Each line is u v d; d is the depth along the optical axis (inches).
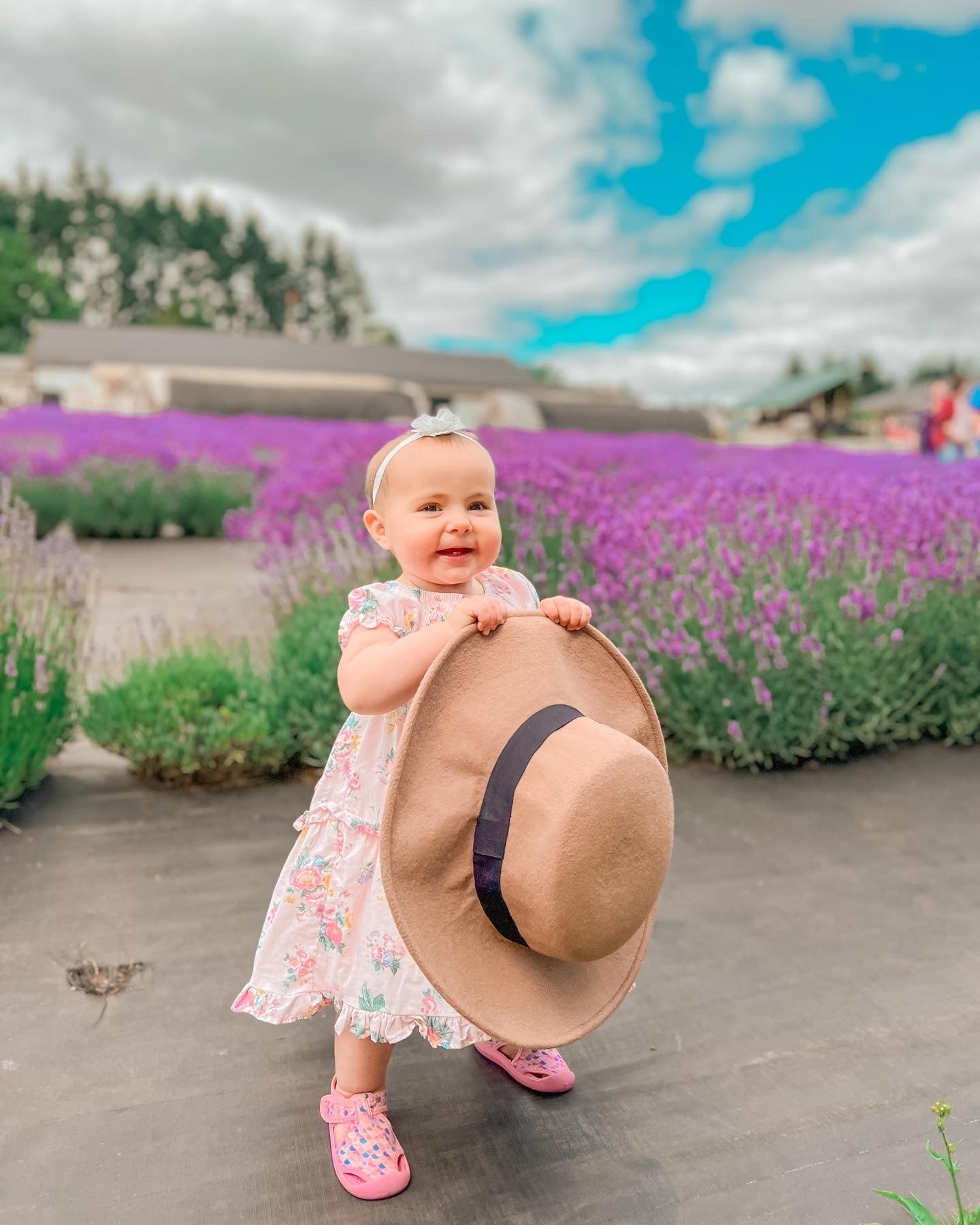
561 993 63.2
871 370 4077.3
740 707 157.2
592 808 55.1
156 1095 79.1
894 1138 75.5
